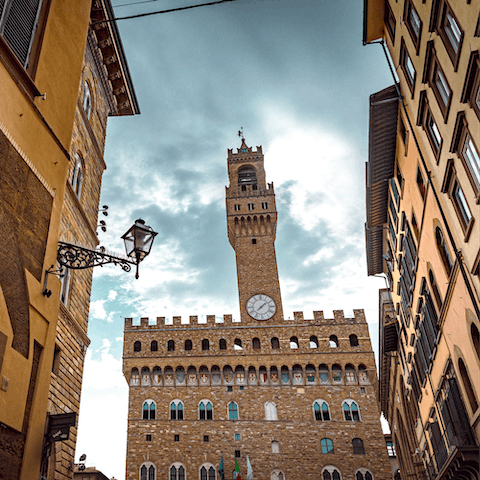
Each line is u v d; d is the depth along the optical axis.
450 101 20.00
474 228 19.30
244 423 58.16
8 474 9.57
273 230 77.06
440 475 26.39
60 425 15.74
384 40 29.77
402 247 35.31
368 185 35.84
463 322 22.53
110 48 28.83
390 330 45.72
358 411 58.88
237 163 86.44
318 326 65.00
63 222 20.59
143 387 60.81
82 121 24.97
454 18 18.42
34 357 11.38
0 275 10.19
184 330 64.88
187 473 54.78
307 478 54.72
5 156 10.79
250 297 68.62
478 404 22.47
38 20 13.94
